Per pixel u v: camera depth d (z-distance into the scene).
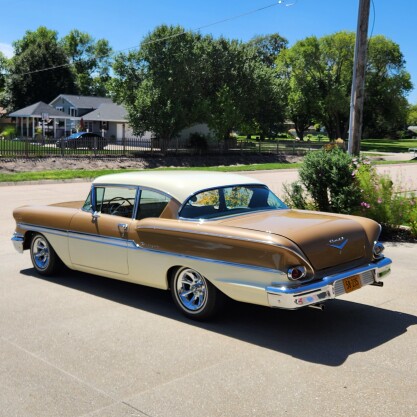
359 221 5.46
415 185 20.41
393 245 9.38
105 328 5.17
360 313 5.67
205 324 5.28
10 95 73.00
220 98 46.12
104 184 6.23
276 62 72.94
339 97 66.69
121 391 3.86
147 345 4.73
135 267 5.76
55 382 4.01
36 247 7.13
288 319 5.45
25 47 93.25
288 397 3.75
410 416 3.48
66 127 61.78
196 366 4.29
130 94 43.56
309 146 53.00
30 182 22.44
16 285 6.70
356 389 3.87
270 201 6.05
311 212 5.84
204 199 5.51
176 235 5.30
